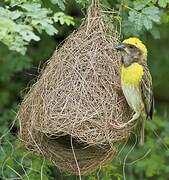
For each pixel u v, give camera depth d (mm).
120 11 13055
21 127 12219
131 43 11727
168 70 17344
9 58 15703
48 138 12273
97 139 11570
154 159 15758
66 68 11844
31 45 16500
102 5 12625
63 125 11516
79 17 15289
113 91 11781
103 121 11594
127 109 11875
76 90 11656
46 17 11219
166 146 15391
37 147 12141
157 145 15969
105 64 11906
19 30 10719
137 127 12305
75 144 12422
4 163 13375
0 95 16828
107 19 12438
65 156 12406
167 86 17750
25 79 16000
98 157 12391
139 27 12422
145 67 11781
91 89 11688
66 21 11500
